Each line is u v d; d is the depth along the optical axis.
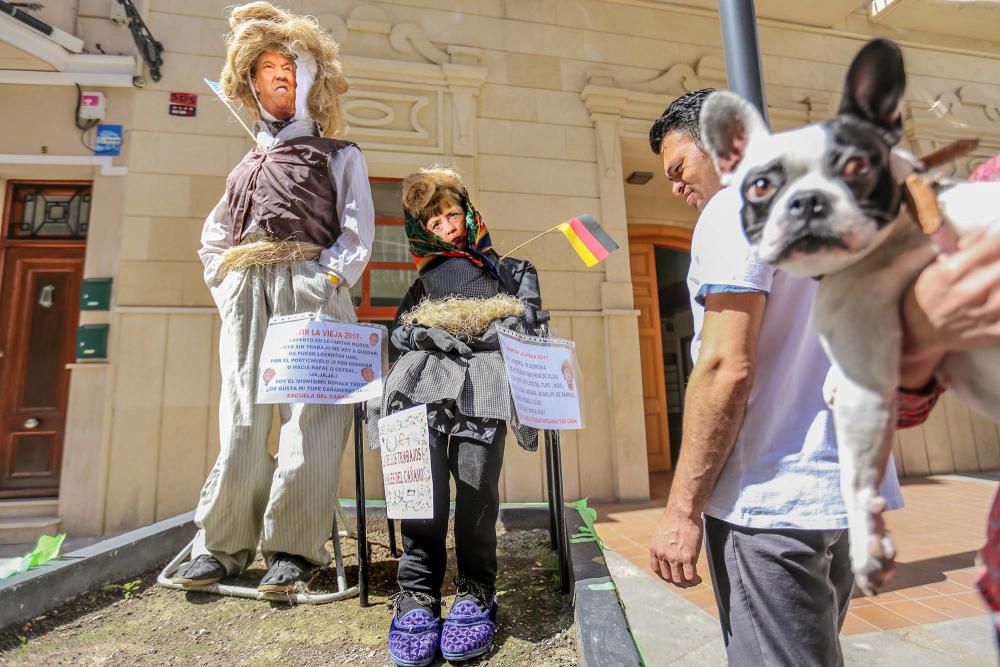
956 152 0.52
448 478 1.72
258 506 2.01
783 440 0.90
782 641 0.85
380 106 4.54
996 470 5.40
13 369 4.16
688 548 0.88
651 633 2.00
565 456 4.51
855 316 0.56
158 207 4.09
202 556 1.96
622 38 5.28
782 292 0.92
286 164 2.11
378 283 4.57
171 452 3.86
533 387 1.65
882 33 5.95
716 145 0.56
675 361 7.36
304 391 1.70
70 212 4.37
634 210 6.27
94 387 3.91
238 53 2.15
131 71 4.19
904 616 2.12
